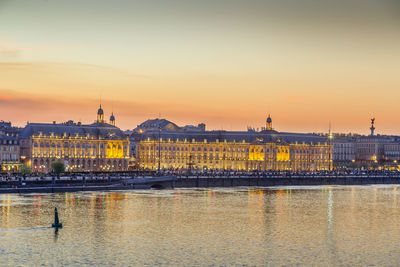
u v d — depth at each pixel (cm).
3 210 18850
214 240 15288
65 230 16125
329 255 13962
